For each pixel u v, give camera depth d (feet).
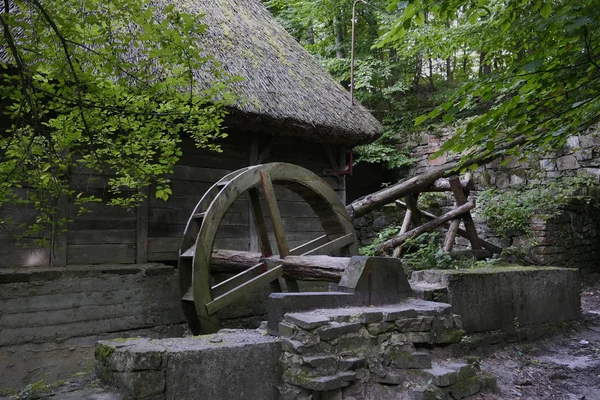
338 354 10.58
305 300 11.53
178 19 10.23
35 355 14.78
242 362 10.02
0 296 14.29
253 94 19.79
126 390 8.84
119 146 12.61
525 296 17.13
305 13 44.60
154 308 17.34
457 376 11.43
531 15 11.75
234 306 19.54
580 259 29.27
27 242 15.94
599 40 9.31
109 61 10.41
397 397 10.77
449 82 49.70
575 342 17.39
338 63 43.21
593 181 31.50
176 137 13.71
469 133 9.81
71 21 9.82
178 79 11.57
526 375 13.85
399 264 13.55
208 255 15.65
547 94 9.68
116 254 17.81
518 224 27.71
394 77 45.85
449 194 33.50
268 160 22.35
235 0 28.14
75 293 15.69
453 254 21.24
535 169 33.71
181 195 19.57
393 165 38.58
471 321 15.35
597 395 12.66
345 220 19.06
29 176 11.61
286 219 23.04
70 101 10.78
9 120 15.24
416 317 12.05
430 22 28.43
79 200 13.04
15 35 13.46
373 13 43.19
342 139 22.72
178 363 9.23
